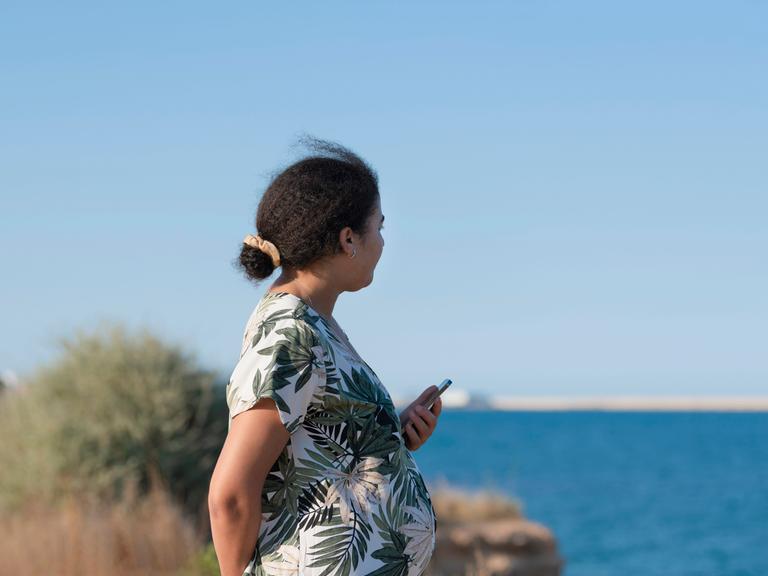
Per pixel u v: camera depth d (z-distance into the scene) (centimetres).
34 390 1157
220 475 219
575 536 3192
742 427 17862
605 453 8806
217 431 1157
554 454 8575
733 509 4053
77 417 1098
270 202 245
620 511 3956
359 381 235
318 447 228
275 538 227
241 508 219
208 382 1161
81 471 1054
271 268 245
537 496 4594
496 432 14900
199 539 891
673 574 2414
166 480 1081
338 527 225
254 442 219
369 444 233
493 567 1214
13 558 789
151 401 1118
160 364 1156
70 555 796
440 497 1520
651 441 11594
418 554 236
